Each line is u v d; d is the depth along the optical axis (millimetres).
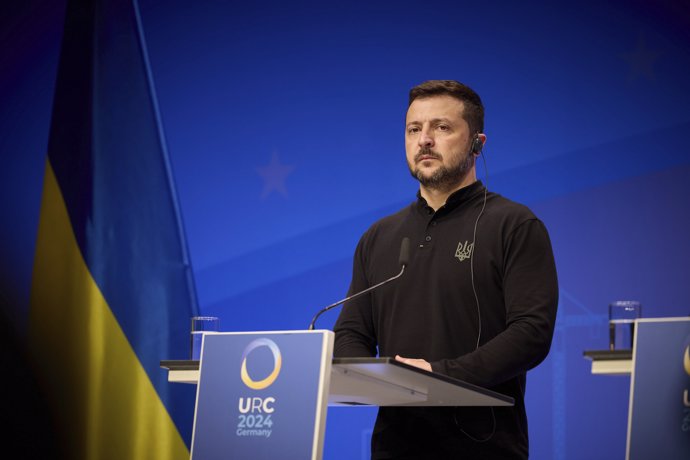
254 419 4652
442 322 6055
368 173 10828
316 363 4535
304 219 10797
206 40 11125
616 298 10094
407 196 10742
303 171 10891
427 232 6391
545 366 10070
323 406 4461
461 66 10812
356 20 11078
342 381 4867
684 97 10242
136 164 10711
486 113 10641
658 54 10367
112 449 10227
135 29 10938
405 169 10789
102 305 10375
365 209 10773
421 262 6289
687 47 10305
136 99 10836
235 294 10664
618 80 10414
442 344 6020
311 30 11125
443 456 5820
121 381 10312
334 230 10766
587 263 10188
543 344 5664
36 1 10969
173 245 10648
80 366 10305
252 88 11062
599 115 10406
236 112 11000
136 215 10617
